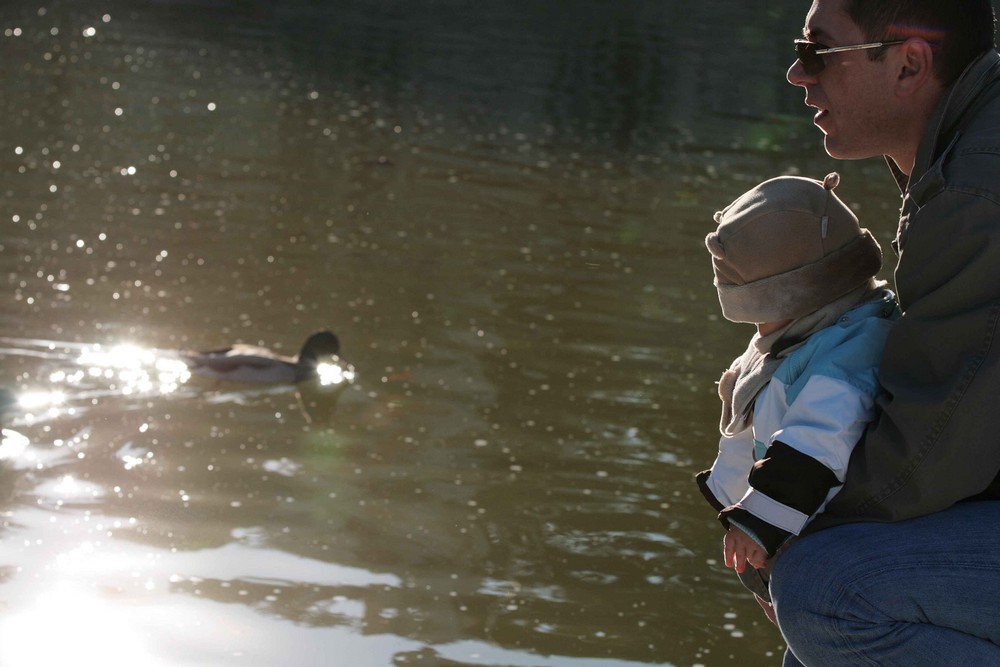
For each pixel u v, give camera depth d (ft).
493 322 50.88
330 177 72.43
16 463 36.91
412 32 130.00
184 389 43.42
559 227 65.87
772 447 15.64
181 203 64.28
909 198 15.66
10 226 57.77
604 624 29.37
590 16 153.17
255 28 123.54
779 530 15.35
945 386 14.70
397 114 91.66
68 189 64.69
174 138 78.07
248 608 28.94
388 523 34.30
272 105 90.53
